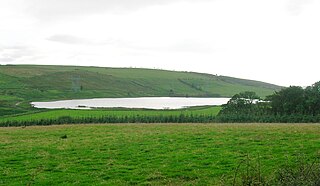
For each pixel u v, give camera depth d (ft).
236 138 110.42
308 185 38.40
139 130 141.18
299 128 131.44
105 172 73.97
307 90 232.12
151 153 91.56
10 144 111.45
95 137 122.62
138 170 74.95
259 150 90.07
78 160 85.76
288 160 75.10
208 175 69.31
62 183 66.64
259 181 43.83
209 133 123.85
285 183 40.96
